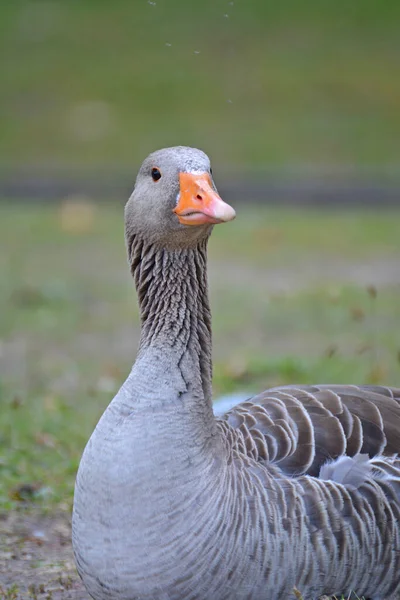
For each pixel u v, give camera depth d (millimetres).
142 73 71000
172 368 12414
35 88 68188
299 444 12703
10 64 72875
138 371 12461
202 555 11641
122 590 11922
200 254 13148
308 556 11969
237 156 55812
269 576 11867
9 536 17000
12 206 49156
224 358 26875
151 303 13148
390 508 12539
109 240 42938
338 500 12180
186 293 12898
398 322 30469
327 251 40594
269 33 79438
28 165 54406
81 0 88125
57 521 17641
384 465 12852
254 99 66312
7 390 24391
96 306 33250
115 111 64188
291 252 40531
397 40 78062
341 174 52531
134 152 56875
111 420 12164
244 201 49438
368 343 27375
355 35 79125
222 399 19078
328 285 34812
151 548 11695
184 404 12164
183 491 11734
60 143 58562
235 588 11805
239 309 32250
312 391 14109
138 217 13211
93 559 11969
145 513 11695
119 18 83188
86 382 25344
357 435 13094
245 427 12945
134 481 11734
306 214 47719
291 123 61969
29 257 39750
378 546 12406
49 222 46000
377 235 43500
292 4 85438
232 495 11828
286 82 69250
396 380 24062
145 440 11883
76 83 69312
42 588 14820
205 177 12781
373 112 63938
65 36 78875
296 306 32344
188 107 65000
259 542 11758
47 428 21484
